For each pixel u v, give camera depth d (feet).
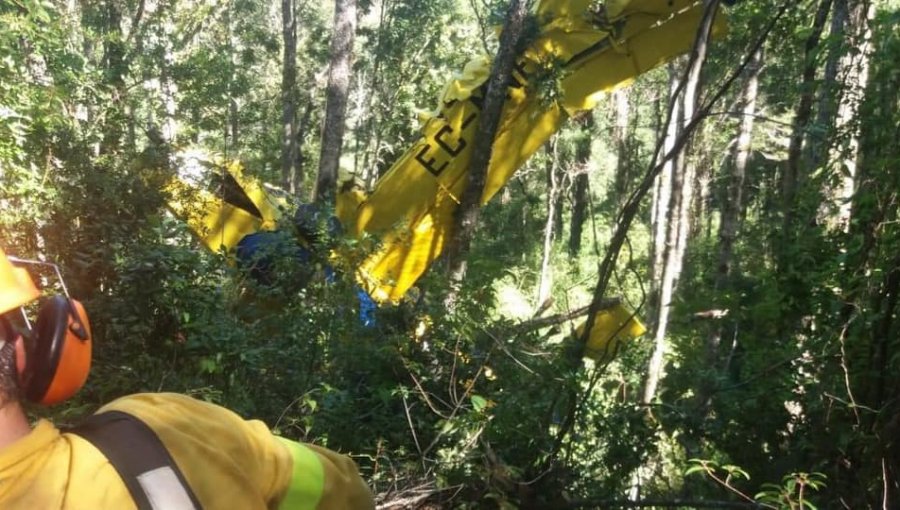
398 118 73.20
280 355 19.40
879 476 15.15
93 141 24.09
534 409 18.26
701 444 20.08
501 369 20.92
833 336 16.85
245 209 26.55
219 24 75.82
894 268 15.20
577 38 27.22
